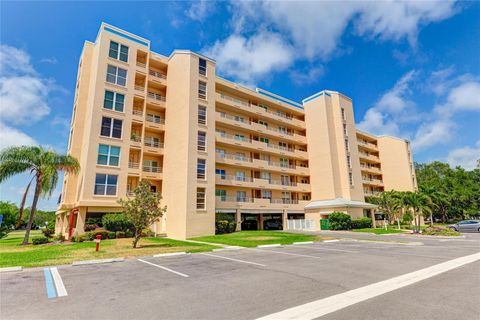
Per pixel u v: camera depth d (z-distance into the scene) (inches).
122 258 454.9
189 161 975.0
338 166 1481.3
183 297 239.9
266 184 1362.0
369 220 1352.1
